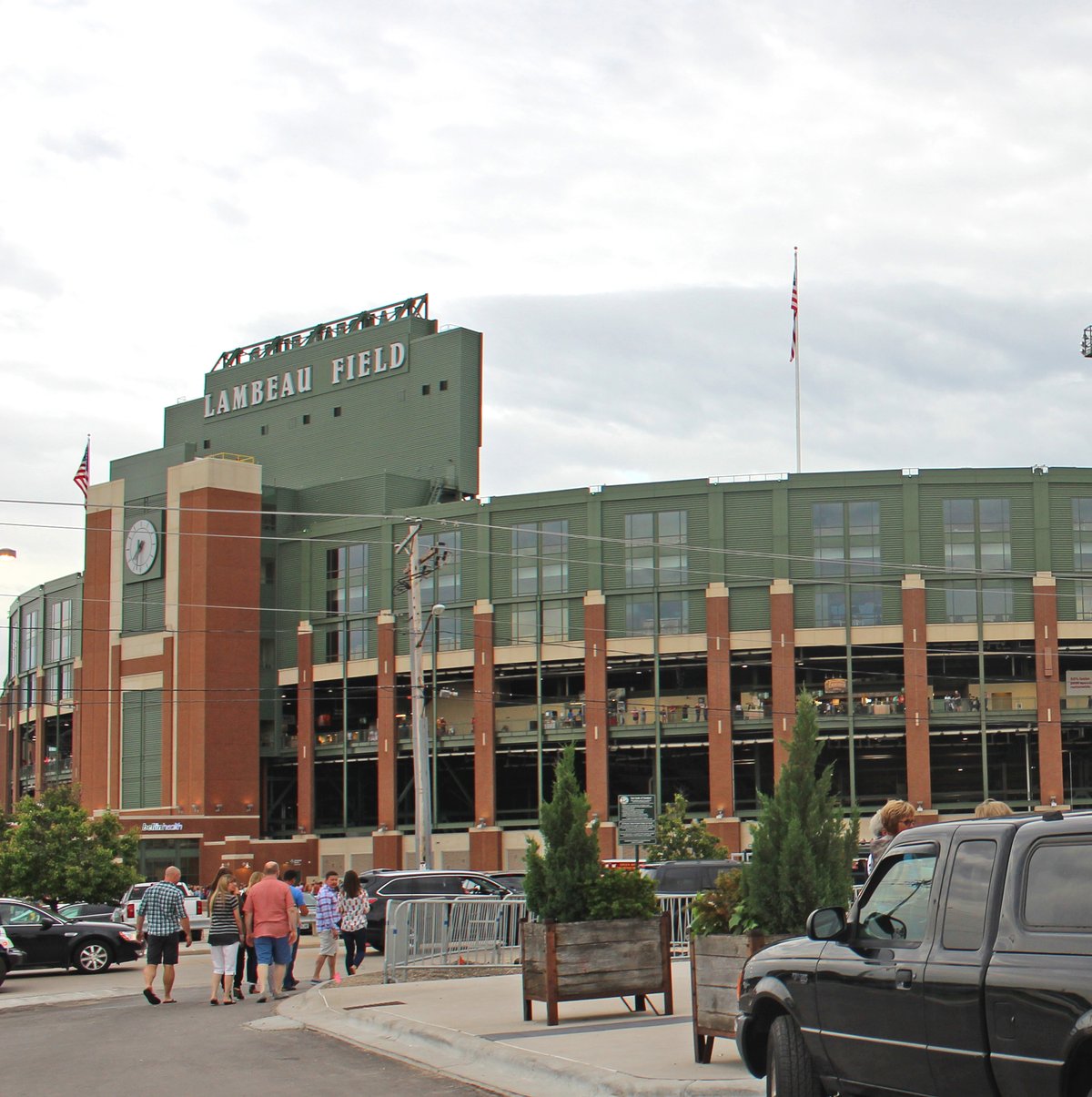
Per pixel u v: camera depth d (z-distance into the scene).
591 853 19.16
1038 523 82.50
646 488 87.00
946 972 10.26
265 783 99.44
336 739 95.00
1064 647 81.94
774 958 12.49
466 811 97.12
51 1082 16.34
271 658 98.81
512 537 89.69
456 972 29.05
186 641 94.44
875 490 83.69
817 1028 11.78
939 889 10.68
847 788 87.50
